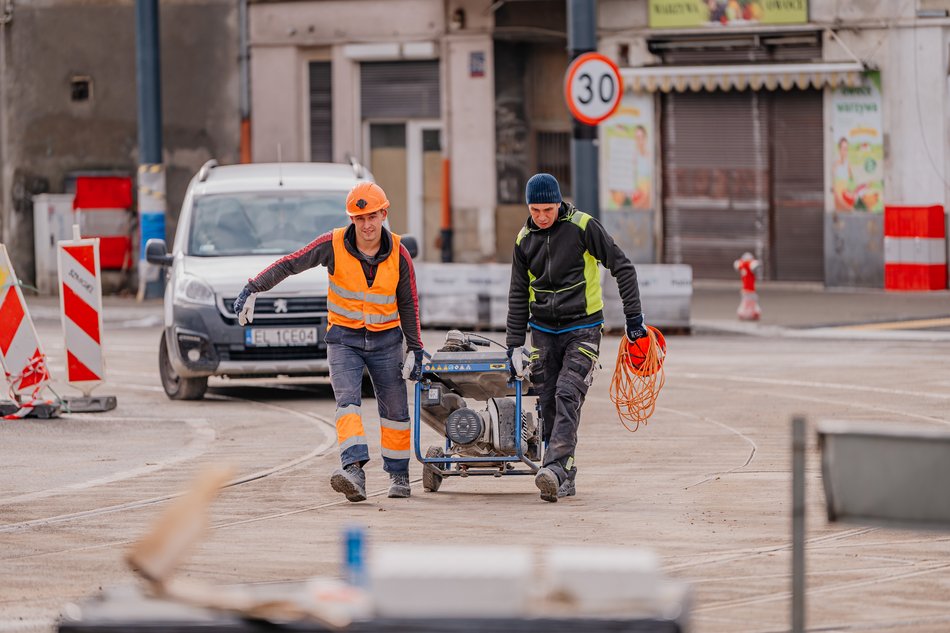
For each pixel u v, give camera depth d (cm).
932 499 1078
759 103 6322
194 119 7181
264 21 7088
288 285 3531
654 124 6519
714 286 6419
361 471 2336
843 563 1886
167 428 3150
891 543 1998
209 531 2122
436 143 6981
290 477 2562
